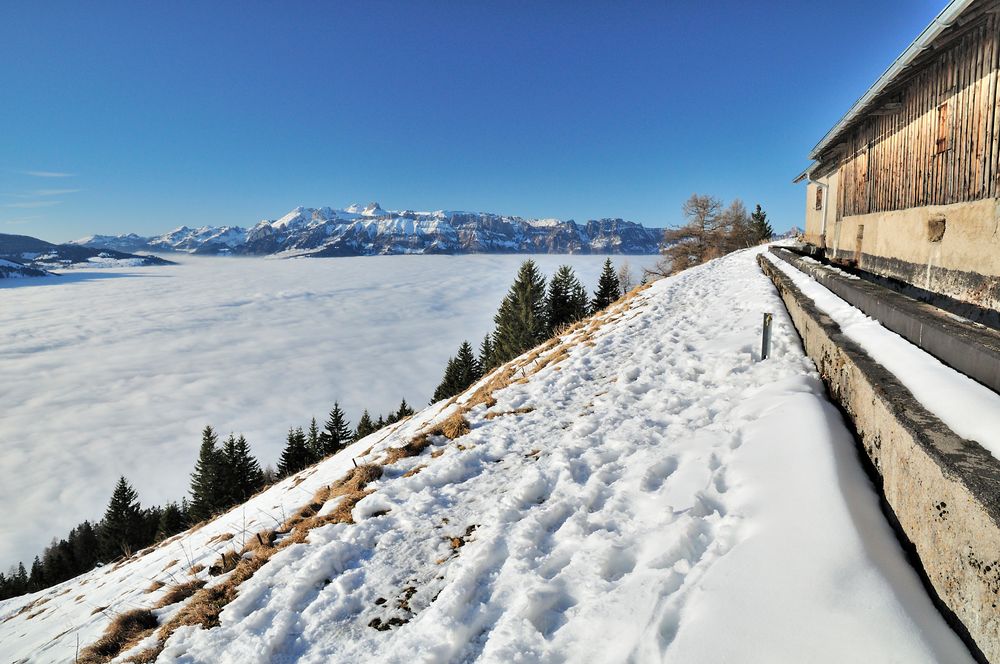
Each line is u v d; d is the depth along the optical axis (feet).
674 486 14.10
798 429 14.25
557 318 202.39
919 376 12.21
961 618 7.77
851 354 15.61
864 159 35.40
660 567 10.92
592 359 31.96
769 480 12.50
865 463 13.20
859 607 8.09
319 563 15.31
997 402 9.62
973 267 20.59
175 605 17.12
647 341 33.32
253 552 19.04
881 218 31.55
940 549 8.50
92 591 33.19
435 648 10.77
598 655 9.12
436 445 24.67
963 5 16.34
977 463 8.04
